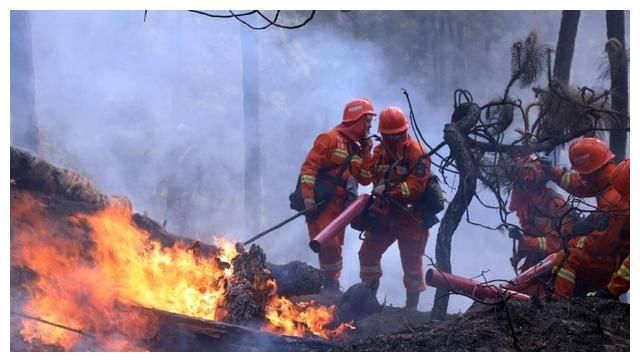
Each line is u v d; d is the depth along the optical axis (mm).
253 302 6586
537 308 6012
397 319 7750
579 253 7129
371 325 7531
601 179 7566
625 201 6941
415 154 8047
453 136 7535
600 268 7094
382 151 8172
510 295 6195
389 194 8016
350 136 8445
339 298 8023
